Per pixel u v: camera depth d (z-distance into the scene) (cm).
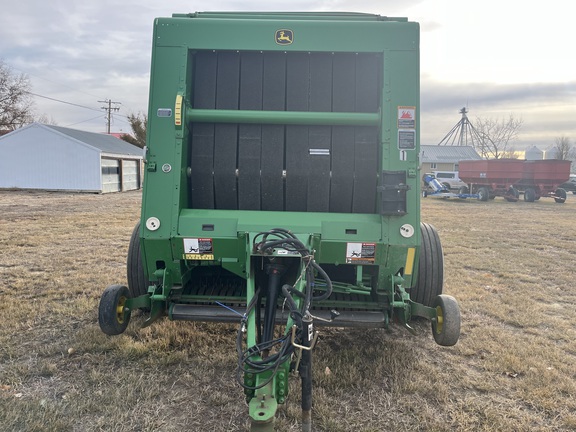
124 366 377
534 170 2542
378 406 330
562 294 635
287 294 275
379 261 355
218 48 360
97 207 1759
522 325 500
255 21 361
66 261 754
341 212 387
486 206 2203
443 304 352
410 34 360
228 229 350
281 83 383
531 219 1585
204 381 359
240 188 382
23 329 450
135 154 3247
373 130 380
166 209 349
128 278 441
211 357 395
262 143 379
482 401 339
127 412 312
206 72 382
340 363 390
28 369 365
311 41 362
